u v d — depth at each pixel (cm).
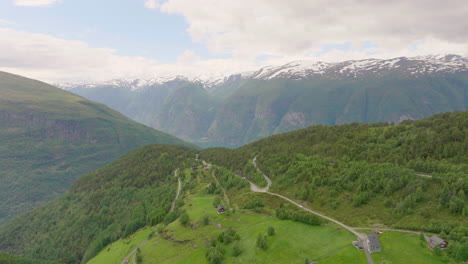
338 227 11812
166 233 14438
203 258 11250
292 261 9675
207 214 15462
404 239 9944
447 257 8375
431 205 11812
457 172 13400
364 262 8794
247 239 11794
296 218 12825
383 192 13988
